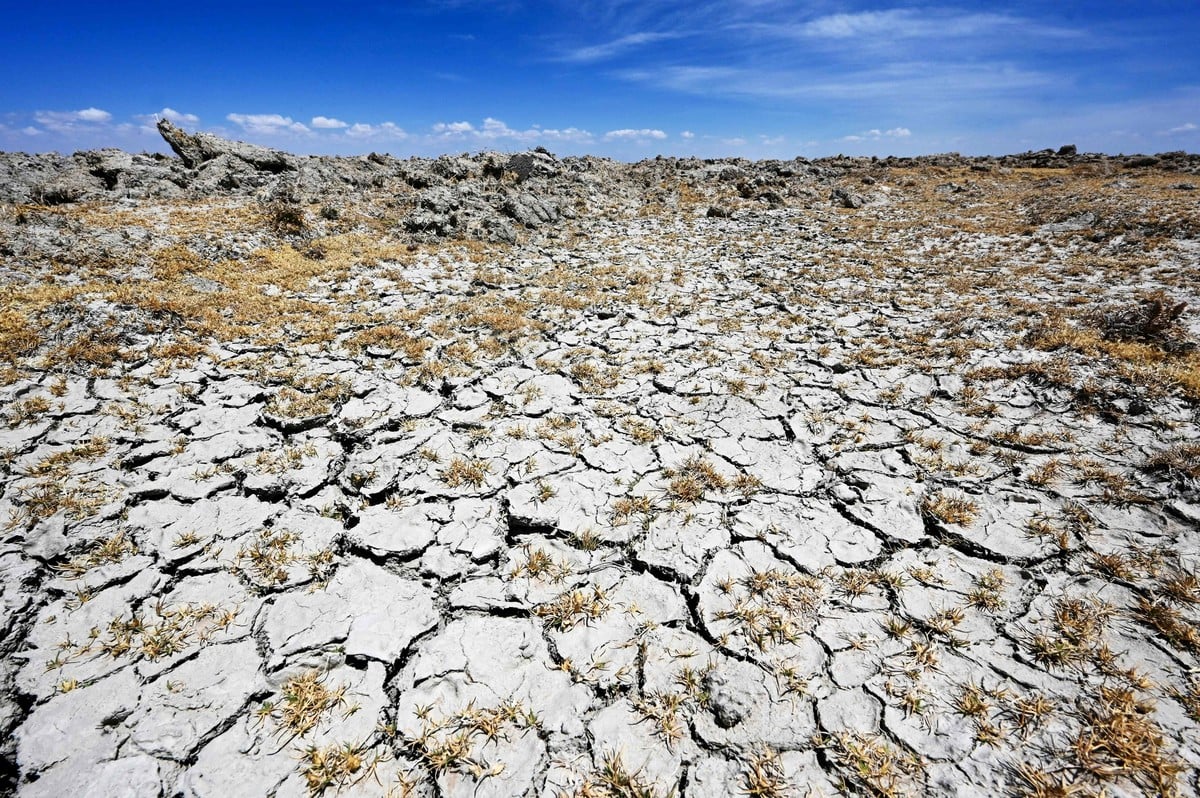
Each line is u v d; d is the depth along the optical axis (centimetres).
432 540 566
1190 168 3691
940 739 372
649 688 416
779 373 956
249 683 418
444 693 414
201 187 2470
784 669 424
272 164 2898
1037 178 4056
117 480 632
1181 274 1463
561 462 699
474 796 350
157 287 1259
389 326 1138
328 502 619
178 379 879
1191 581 477
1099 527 558
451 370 949
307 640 453
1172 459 638
